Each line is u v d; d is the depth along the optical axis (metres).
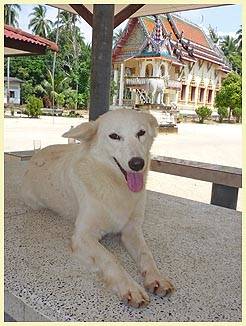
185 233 0.93
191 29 14.30
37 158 1.07
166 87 11.09
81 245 0.72
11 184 1.27
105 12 1.44
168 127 6.47
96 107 1.51
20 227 0.89
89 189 0.79
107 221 0.79
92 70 1.50
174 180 2.32
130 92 11.88
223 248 0.84
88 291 0.62
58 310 0.58
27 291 0.62
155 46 10.97
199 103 14.05
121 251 0.78
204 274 0.71
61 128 5.91
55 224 0.91
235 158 3.83
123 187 0.80
